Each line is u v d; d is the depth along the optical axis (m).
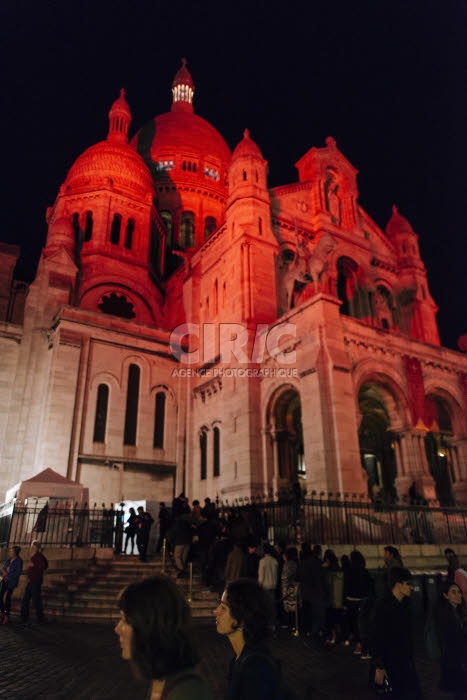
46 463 30.08
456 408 31.09
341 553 18.09
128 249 45.16
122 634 2.77
